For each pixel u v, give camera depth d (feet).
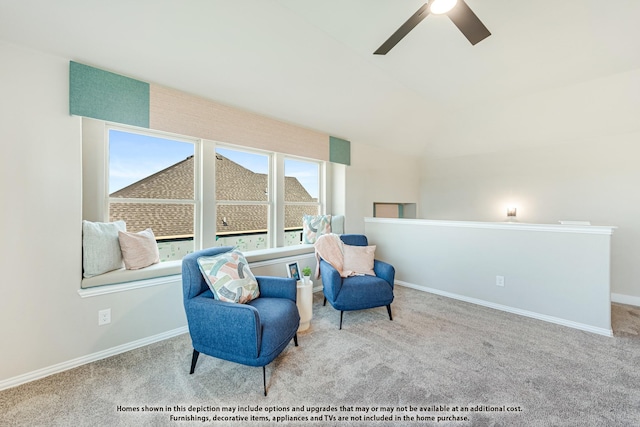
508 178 13.97
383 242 13.24
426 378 5.77
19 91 5.56
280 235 11.53
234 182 10.16
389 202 15.61
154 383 5.62
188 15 5.98
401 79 9.59
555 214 12.47
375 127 12.69
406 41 7.45
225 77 7.81
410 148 15.74
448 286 11.02
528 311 9.06
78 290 6.22
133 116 6.97
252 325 5.20
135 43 6.21
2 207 5.41
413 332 7.89
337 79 9.08
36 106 5.74
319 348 6.98
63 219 6.06
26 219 5.65
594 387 5.46
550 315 8.64
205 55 6.99
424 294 11.33
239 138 9.27
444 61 8.39
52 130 5.92
